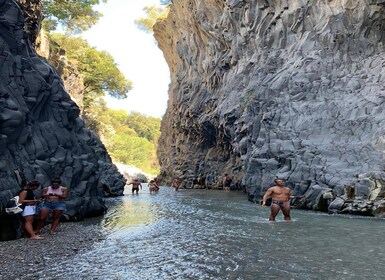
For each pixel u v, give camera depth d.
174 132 44.94
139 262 7.50
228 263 7.40
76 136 15.69
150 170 87.06
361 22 22.44
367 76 20.83
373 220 13.70
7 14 12.59
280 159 19.55
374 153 17.12
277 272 6.75
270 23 27.05
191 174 38.56
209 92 35.47
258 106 23.75
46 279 6.38
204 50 37.34
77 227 12.16
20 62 12.70
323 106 20.25
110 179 28.62
